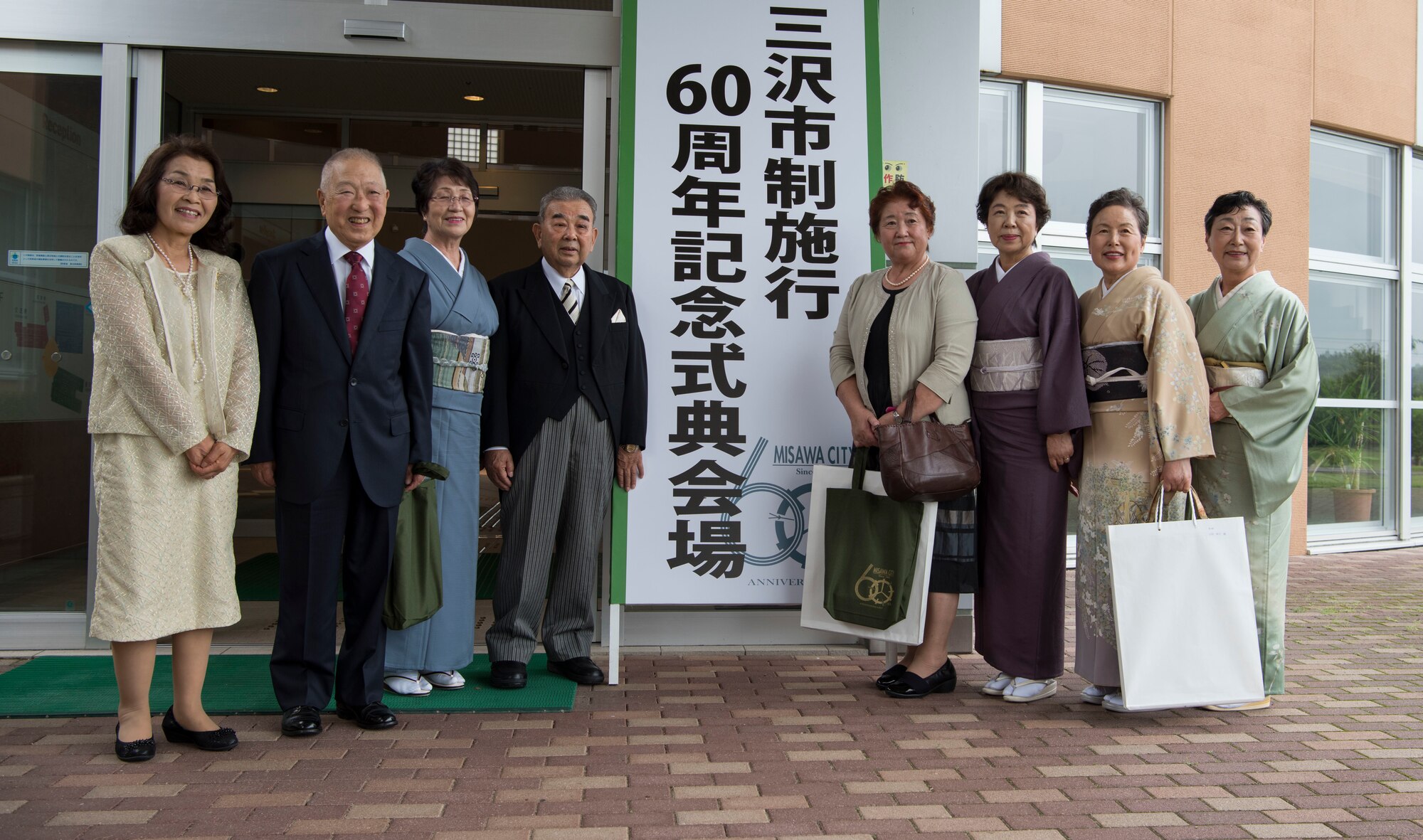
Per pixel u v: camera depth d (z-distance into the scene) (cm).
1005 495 315
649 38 349
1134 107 581
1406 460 680
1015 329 313
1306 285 617
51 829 205
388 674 313
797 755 260
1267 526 314
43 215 366
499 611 326
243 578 520
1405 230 676
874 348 322
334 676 281
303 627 269
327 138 690
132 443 240
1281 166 608
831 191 352
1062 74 549
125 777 236
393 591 292
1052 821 217
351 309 275
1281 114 608
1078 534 318
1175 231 576
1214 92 587
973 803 227
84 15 362
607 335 329
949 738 276
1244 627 292
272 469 268
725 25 351
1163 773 249
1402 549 668
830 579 322
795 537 347
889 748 267
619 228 345
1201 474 320
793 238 350
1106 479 307
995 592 319
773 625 392
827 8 354
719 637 390
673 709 302
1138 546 288
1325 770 253
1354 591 516
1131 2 564
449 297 309
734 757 258
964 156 388
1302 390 306
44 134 367
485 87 620
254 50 368
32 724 276
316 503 267
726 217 348
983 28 529
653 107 347
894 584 311
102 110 363
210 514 254
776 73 352
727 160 349
